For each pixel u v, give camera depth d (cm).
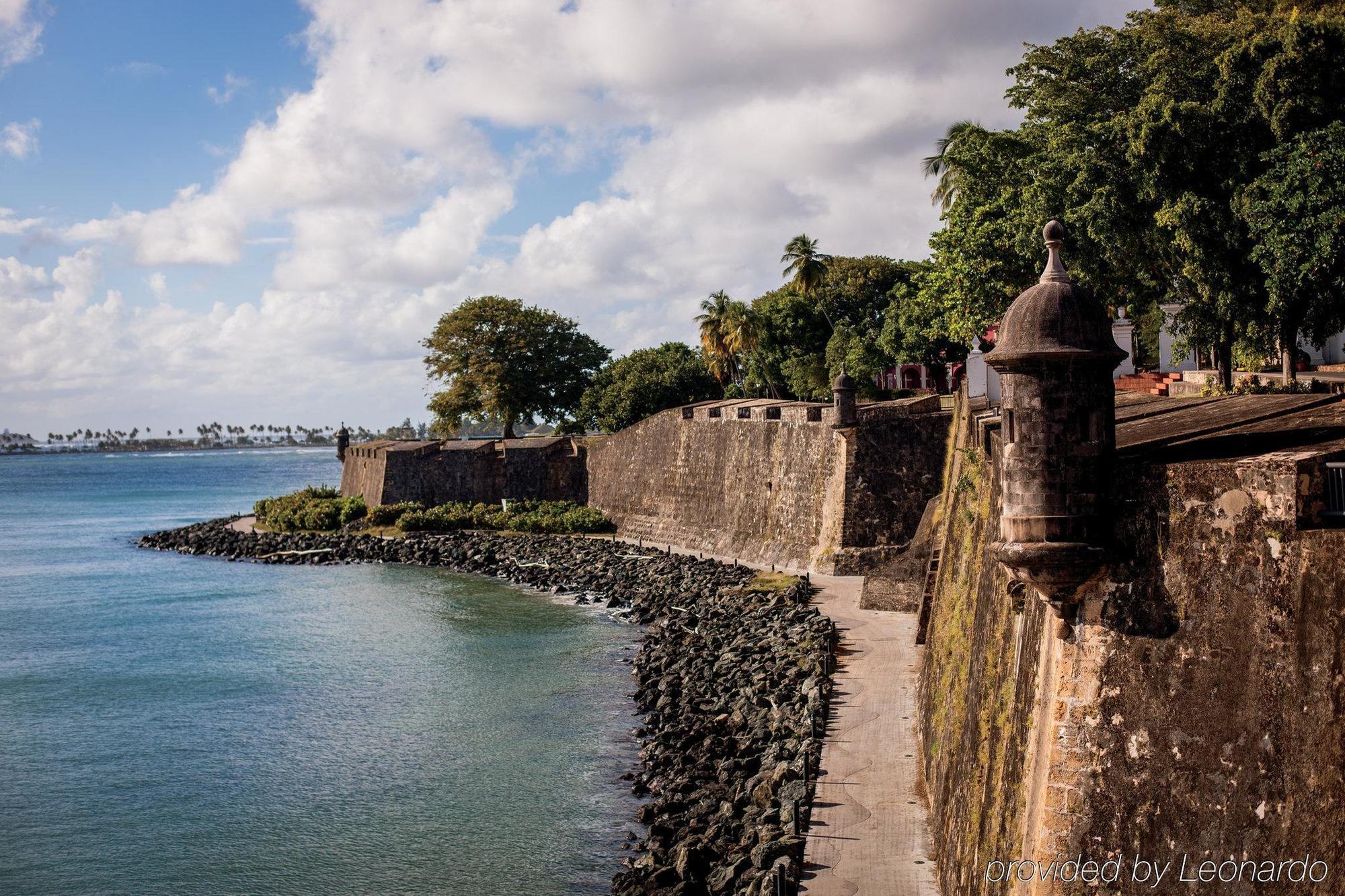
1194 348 3916
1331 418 1627
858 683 3094
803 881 1878
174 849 2642
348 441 10594
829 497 5144
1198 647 1220
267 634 5100
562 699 3722
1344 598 1127
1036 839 1287
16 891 2442
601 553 6581
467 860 2470
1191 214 3331
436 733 3428
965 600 2206
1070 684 1299
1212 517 1230
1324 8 4112
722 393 9475
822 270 8775
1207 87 3519
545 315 10412
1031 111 4347
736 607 4538
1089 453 1302
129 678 4322
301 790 2992
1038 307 1322
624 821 2612
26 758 3350
